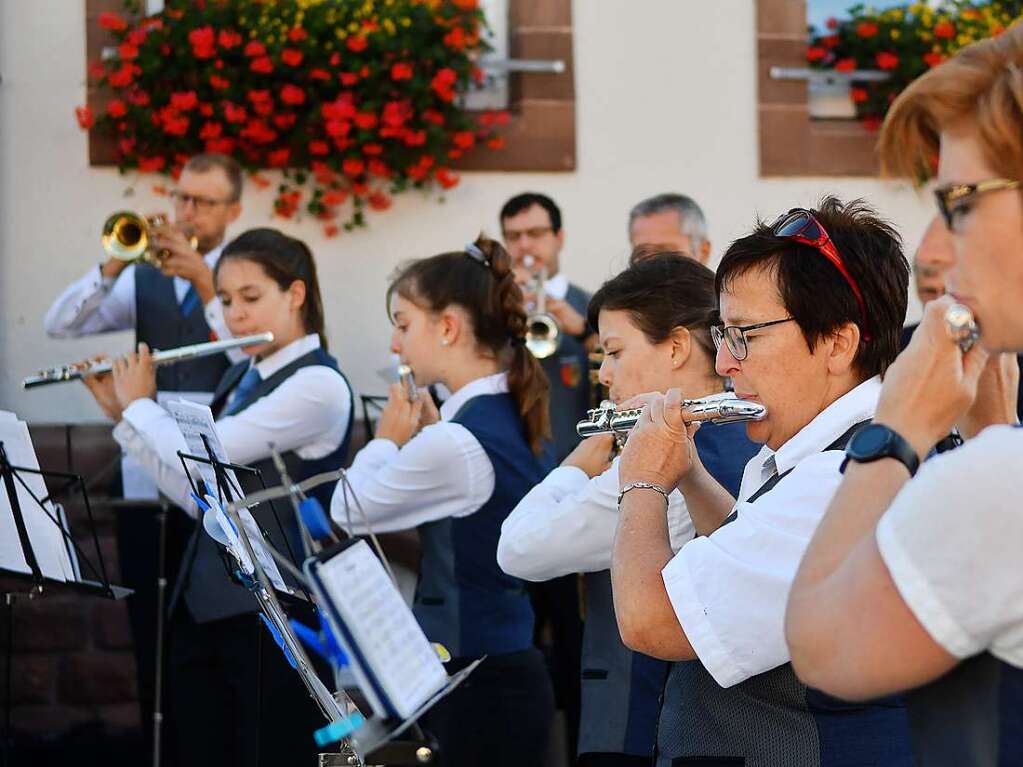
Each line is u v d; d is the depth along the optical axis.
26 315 8.38
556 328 7.50
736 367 3.44
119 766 7.83
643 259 4.57
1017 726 2.36
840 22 9.02
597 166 8.84
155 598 7.61
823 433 3.28
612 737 4.52
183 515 7.54
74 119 8.41
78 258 8.41
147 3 8.59
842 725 3.16
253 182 8.48
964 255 2.40
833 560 2.49
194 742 6.30
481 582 5.39
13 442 5.04
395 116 8.20
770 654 3.11
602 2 8.84
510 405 5.59
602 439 4.88
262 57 8.09
